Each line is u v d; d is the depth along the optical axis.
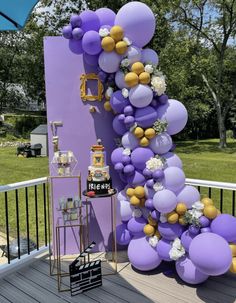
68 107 3.14
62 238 3.27
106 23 2.78
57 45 3.06
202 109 17.05
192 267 2.59
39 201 6.01
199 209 2.52
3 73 19.73
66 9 13.68
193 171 9.41
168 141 2.76
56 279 2.86
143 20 2.69
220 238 2.35
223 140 15.88
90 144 3.21
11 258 3.19
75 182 3.22
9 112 21.48
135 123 2.74
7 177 8.25
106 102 3.07
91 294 2.62
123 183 3.28
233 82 17.30
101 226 3.32
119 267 3.04
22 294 2.63
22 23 2.52
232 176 8.66
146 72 2.69
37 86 19.06
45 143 11.88
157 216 2.68
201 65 15.15
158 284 2.74
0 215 5.26
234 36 15.37
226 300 2.50
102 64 2.78
